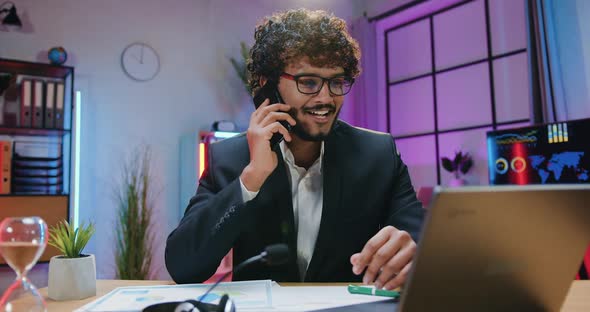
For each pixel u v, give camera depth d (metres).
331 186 1.18
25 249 0.74
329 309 0.73
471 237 0.55
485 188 0.54
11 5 3.34
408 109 4.59
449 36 4.21
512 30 3.71
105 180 3.56
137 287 0.92
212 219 0.98
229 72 4.23
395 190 1.25
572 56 3.18
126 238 3.41
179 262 0.99
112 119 3.64
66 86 3.46
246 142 1.26
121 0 3.77
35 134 3.36
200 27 4.13
